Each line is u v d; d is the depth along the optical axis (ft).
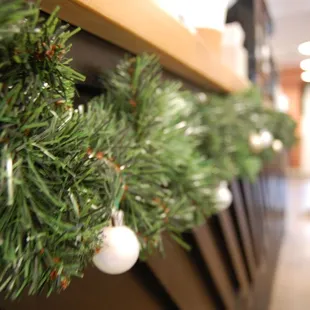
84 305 1.66
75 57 1.43
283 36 5.82
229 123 2.74
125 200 1.23
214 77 2.66
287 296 5.58
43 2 1.09
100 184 1.01
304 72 8.49
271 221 6.71
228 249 3.43
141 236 1.28
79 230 0.83
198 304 2.88
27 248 0.77
